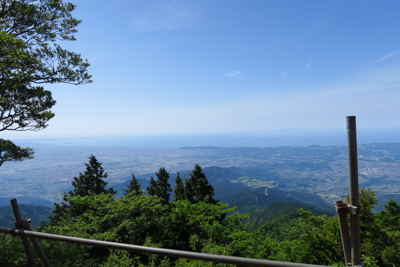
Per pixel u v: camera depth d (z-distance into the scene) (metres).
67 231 7.98
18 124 8.25
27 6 7.88
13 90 7.58
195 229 8.90
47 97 8.77
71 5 8.84
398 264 6.98
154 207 10.05
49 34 8.90
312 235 7.67
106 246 1.67
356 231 1.64
